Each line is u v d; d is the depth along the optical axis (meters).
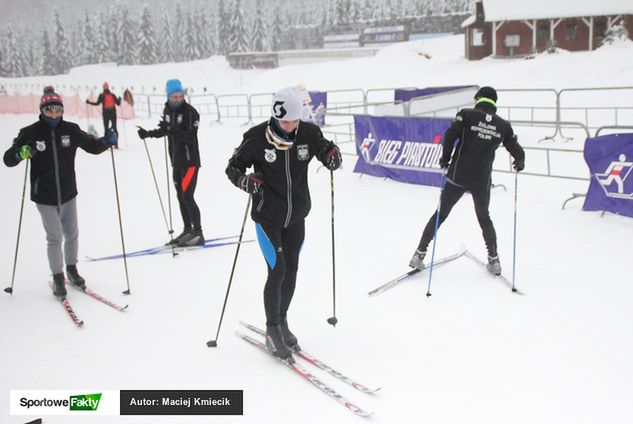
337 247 5.55
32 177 4.32
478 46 31.23
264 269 5.06
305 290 4.49
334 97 23.23
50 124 4.25
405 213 6.65
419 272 4.79
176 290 4.64
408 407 2.87
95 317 4.16
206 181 9.30
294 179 3.24
